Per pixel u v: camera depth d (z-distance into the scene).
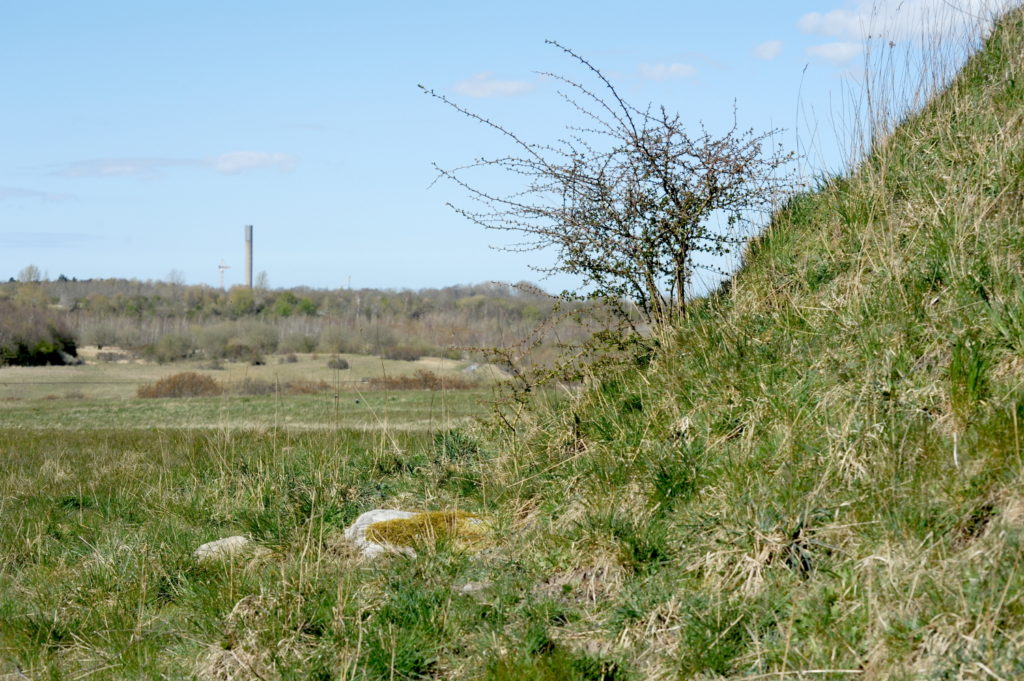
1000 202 5.55
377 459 7.81
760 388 5.29
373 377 31.45
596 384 6.60
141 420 19.66
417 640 4.18
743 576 4.00
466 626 4.32
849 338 5.32
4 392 38.75
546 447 6.51
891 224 6.02
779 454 4.65
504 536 5.27
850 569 3.73
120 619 5.10
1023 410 4.02
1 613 5.39
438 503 6.43
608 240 7.20
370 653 4.10
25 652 4.86
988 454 3.89
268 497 7.07
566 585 4.43
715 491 4.67
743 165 7.04
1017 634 3.03
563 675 3.70
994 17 8.15
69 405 25.70
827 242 6.62
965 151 6.32
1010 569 3.26
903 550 3.62
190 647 4.61
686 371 5.97
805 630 3.55
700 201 7.20
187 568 5.74
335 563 5.17
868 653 3.29
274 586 4.88
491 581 4.69
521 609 4.28
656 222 7.23
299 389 31.45
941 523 3.70
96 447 13.32
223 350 51.94
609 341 6.86
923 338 4.96
